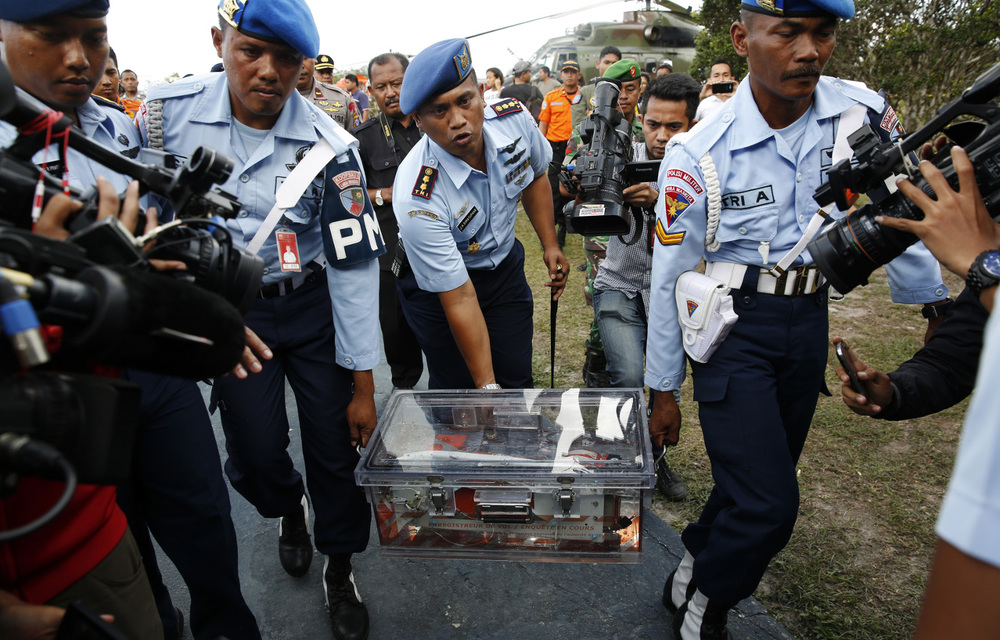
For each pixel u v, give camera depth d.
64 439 0.84
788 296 1.81
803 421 1.98
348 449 2.16
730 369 1.82
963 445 0.70
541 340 4.42
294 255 2.00
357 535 2.18
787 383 1.89
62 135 1.18
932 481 2.80
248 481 2.15
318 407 2.12
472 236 2.42
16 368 0.87
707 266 1.92
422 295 2.58
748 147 1.78
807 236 1.74
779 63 1.63
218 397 2.05
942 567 0.71
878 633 2.10
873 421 3.24
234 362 1.06
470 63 2.17
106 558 1.30
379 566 2.51
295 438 3.44
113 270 0.86
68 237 1.01
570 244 6.75
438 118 2.15
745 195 1.80
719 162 1.81
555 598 2.32
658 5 13.47
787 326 1.81
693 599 1.98
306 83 4.66
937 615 0.71
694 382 1.91
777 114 1.78
